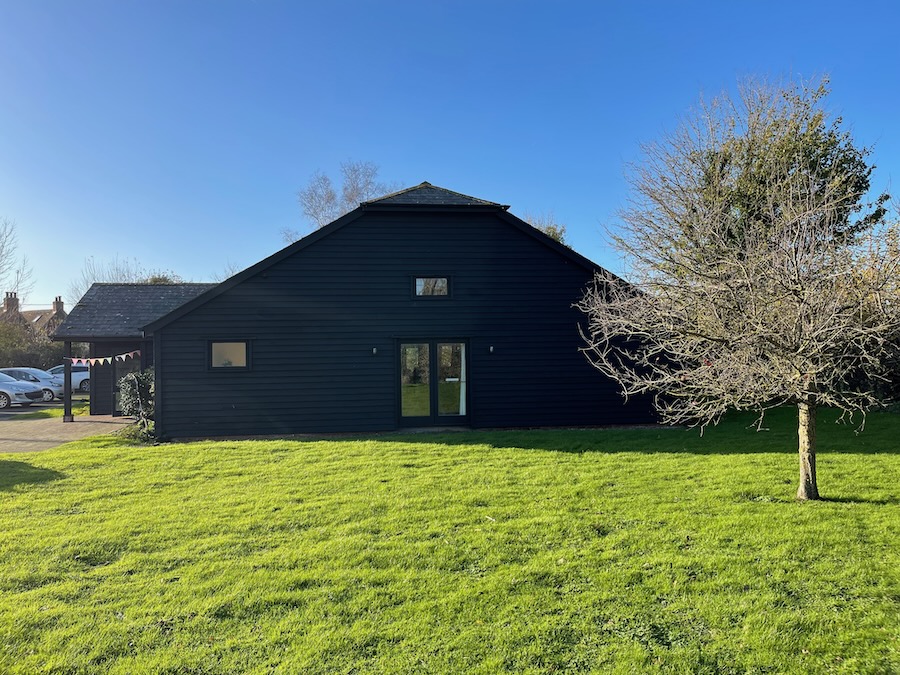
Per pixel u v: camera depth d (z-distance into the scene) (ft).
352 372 43.88
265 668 11.10
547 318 45.88
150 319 59.57
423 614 13.00
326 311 43.60
